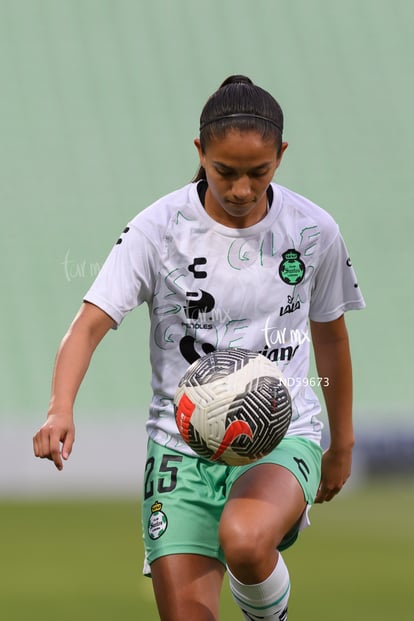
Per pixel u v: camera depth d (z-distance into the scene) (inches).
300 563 1304.1
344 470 655.1
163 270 593.3
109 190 2682.1
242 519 529.7
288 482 561.0
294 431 600.4
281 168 2797.7
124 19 3216.0
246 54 3102.9
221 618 995.3
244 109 538.6
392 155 2859.3
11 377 2308.1
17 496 1931.6
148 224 593.9
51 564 1291.8
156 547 582.2
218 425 536.4
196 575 572.4
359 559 1330.0
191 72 3056.1
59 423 526.9
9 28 3166.8
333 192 2743.6
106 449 2033.7
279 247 597.3
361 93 3026.6
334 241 612.7
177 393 555.8
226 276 591.2
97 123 2903.5
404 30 3235.7
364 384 2272.4
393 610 1022.4
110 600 1076.5
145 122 2908.5
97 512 1722.4
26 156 2792.8
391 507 1811.0
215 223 590.9
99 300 578.6
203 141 553.6
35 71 3048.7
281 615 569.0
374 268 2576.3
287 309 600.7
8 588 1141.7
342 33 3206.2
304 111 2970.0
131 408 2194.9
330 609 1027.9
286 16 3248.0
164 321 601.3
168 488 593.9
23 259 2544.3
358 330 2454.5
